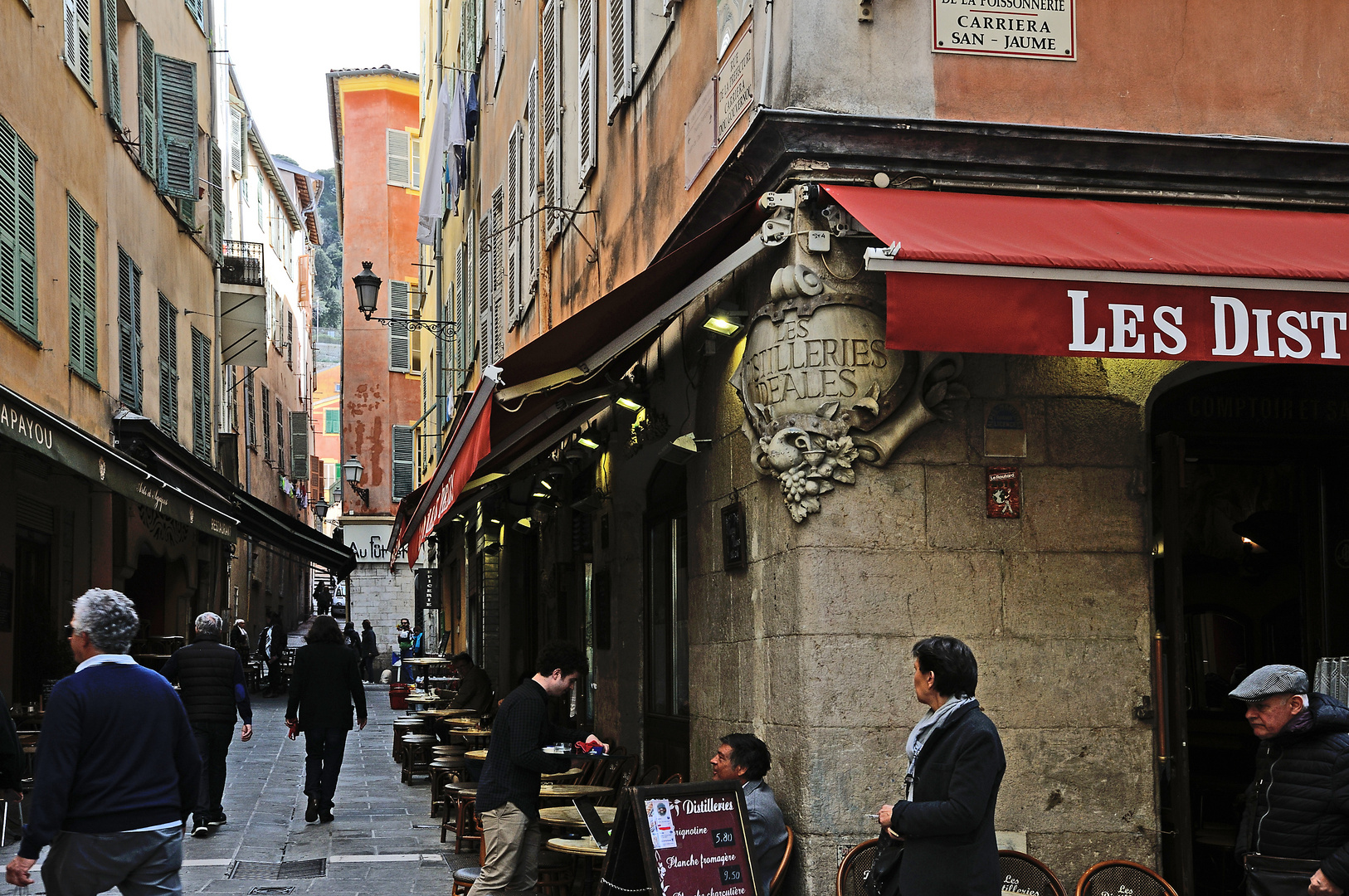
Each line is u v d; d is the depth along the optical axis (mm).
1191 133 7445
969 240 6199
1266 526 9422
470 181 24203
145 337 20297
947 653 5039
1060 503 7250
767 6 7328
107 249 17844
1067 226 6645
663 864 5816
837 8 7098
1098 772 7105
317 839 11195
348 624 39875
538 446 11047
